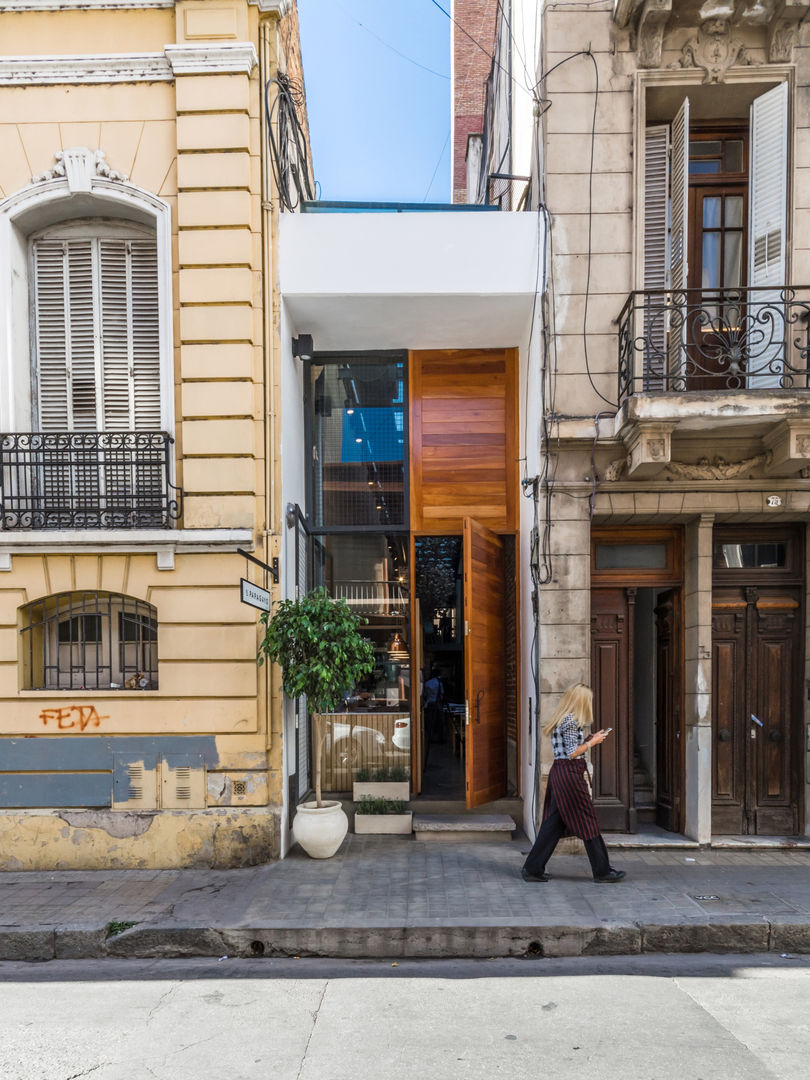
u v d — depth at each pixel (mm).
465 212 8039
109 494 7469
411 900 6066
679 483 7414
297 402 8578
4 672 7289
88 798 7172
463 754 9156
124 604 7633
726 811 7898
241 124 7316
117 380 7891
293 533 8078
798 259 7406
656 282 7629
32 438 7652
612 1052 3969
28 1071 3838
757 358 7434
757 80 7453
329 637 6867
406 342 8898
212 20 7320
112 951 5570
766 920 5602
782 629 8039
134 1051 4043
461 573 9234
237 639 7203
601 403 7469
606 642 8062
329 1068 3836
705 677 7625
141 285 7910
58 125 7504
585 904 5957
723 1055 3941
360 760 8758
